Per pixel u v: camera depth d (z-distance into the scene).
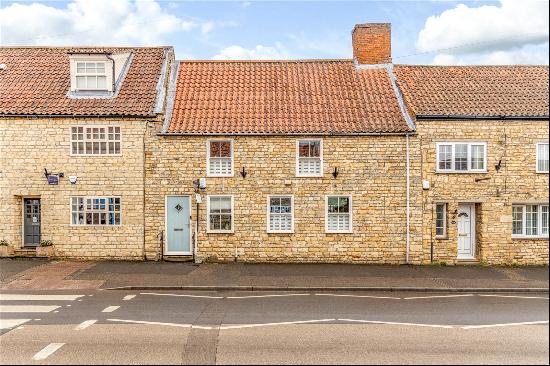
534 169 19.41
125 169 19.17
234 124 19.39
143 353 8.89
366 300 13.66
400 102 20.69
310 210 19.20
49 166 19.14
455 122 19.22
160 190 19.19
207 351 9.02
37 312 11.91
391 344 9.52
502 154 19.31
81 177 19.19
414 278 16.52
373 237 19.20
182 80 22.03
